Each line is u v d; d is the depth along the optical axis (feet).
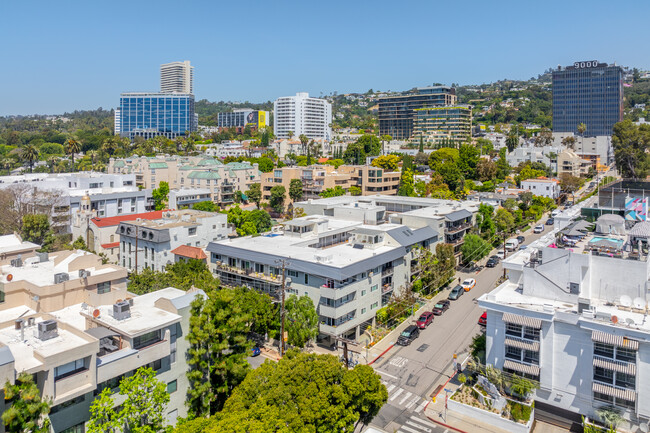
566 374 153.89
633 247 185.78
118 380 133.90
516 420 155.74
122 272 180.75
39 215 334.65
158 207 511.81
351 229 287.28
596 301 164.96
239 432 111.34
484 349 188.44
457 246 326.65
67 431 123.34
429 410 167.43
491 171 655.35
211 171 567.59
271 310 209.46
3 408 109.40
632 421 143.02
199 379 152.25
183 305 152.05
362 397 134.21
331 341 215.51
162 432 135.23
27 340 131.75
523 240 404.77
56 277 164.45
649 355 138.92
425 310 257.34
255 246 248.52
